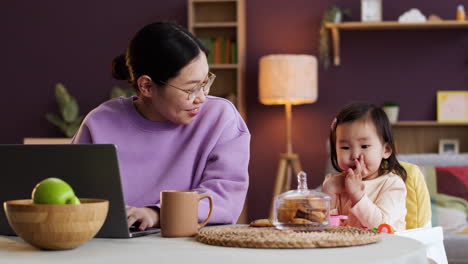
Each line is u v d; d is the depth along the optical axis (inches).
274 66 188.9
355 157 77.0
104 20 217.0
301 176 52.3
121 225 46.3
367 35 205.8
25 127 219.6
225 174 61.2
